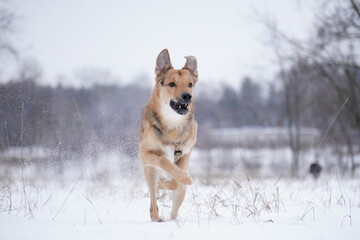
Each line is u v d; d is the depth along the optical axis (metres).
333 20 19.00
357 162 23.12
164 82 7.49
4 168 9.70
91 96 20.27
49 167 10.79
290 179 12.96
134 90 32.03
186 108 7.29
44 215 7.09
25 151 10.19
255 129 43.72
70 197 9.35
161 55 7.86
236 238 4.99
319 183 12.40
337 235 5.18
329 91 22.22
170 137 7.30
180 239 4.91
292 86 23.56
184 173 6.61
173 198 7.09
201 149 33.56
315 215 6.65
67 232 5.39
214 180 11.25
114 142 10.00
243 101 55.06
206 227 5.75
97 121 11.09
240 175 11.27
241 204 7.80
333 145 23.16
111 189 9.88
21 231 5.46
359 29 18.41
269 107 41.38
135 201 8.86
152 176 7.11
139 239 4.87
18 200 8.36
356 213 6.82
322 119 24.17
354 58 19.30
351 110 20.14
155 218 6.73
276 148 21.39
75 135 10.68
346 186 11.26
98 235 5.11
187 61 8.14
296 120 23.09
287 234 5.18
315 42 19.66
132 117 10.55
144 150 7.34
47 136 10.57
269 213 6.95
